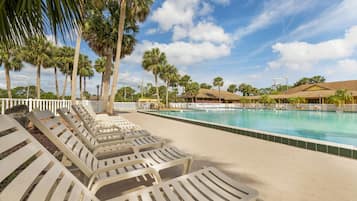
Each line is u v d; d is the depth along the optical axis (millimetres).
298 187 2188
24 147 1164
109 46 12016
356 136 7699
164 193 1457
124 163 1987
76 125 2953
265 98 27734
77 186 1318
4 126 1105
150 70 24906
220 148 3918
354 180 2377
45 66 20906
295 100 24219
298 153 3559
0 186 959
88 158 2031
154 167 2023
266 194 2027
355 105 17469
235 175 2535
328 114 16547
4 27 1784
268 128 10078
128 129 4777
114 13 11773
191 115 17812
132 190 2045
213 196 1410
